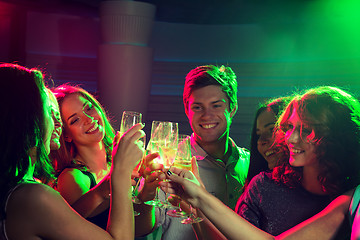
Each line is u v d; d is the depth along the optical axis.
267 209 1.68
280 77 10.76
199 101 2.29
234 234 1.46
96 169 2.41
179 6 9.11
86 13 10.58
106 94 8.99
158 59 11.30
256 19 10.09
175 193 1.67
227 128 2.35
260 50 10.98
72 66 11.12
